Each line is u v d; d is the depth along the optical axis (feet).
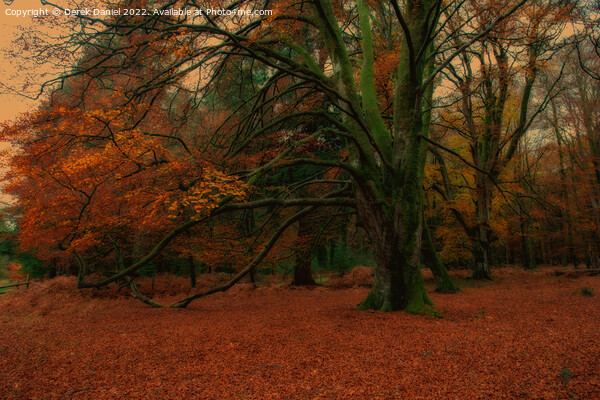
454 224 76.13
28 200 28.86
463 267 110.73
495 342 19.58
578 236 88.89
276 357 17.90
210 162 30.60
